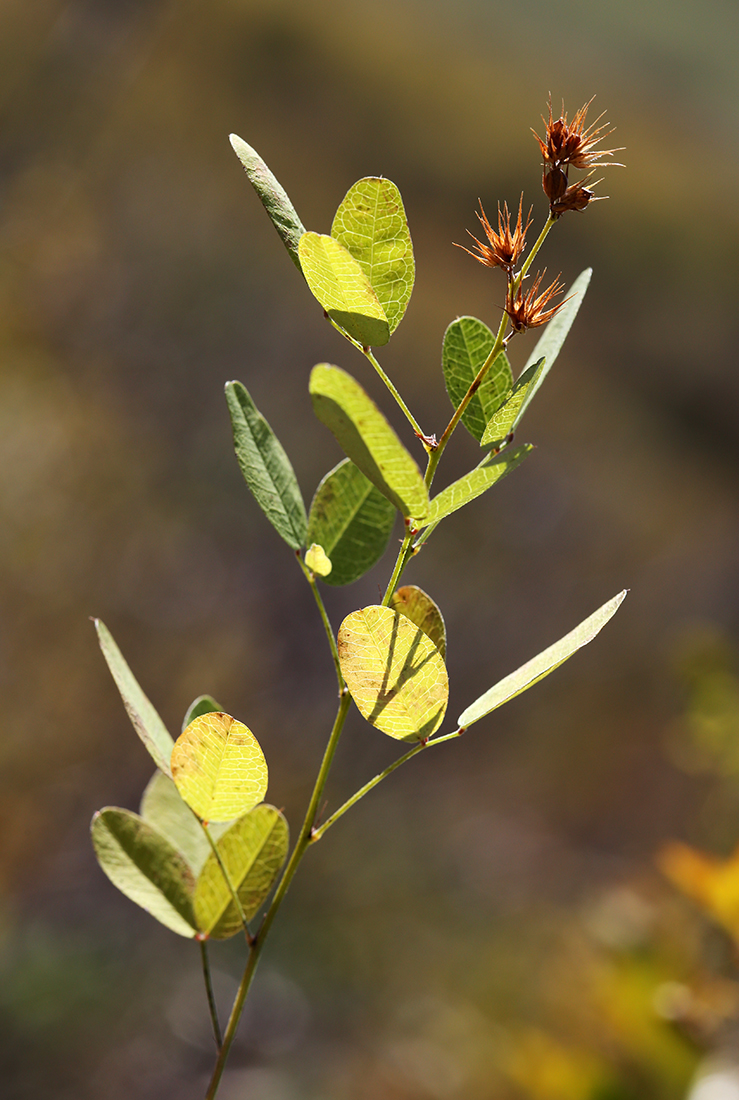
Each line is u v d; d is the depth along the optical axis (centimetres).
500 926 124
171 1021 104
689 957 56
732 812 75
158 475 166
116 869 40
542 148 39
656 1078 55
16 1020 95
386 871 129
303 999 110
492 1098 91
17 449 150
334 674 153
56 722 127
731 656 76
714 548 220
